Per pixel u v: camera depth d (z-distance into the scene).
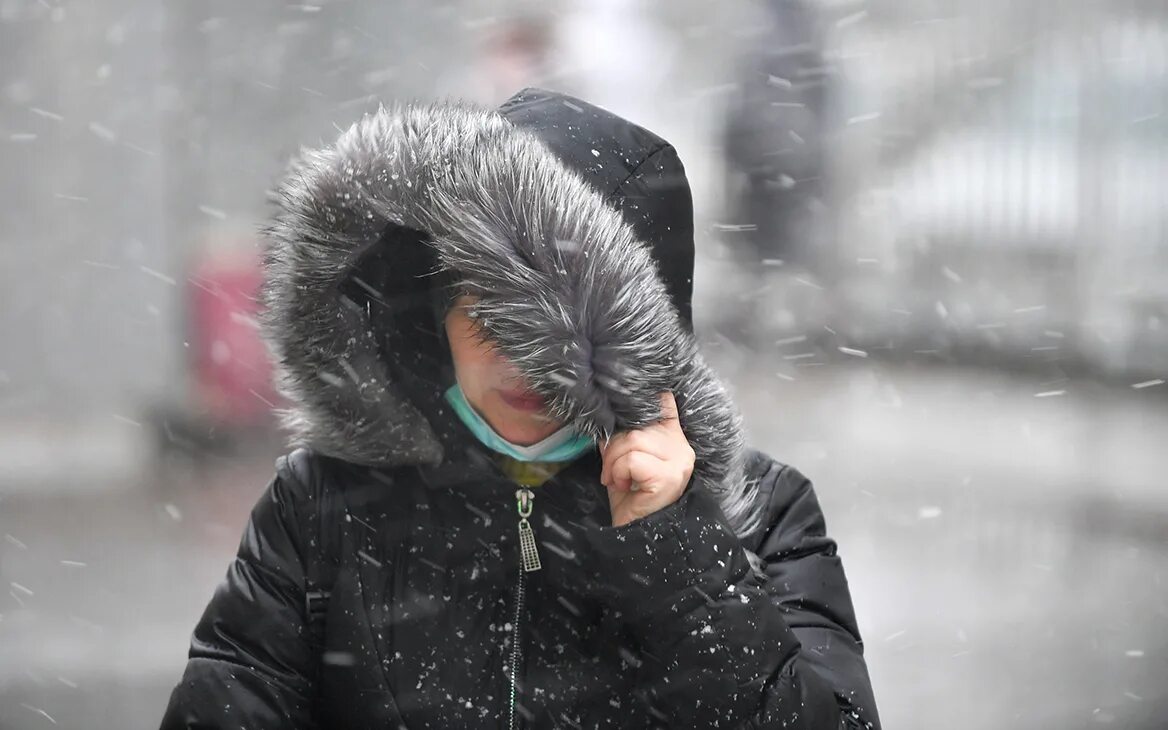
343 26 45.12
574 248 8.02
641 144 8.98
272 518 8.70
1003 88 52.75
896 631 22.12
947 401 46.34
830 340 56.66
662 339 8.15
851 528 28.83
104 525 30.86
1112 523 29.33
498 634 8.42
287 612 8.58
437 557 8.49
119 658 21.55
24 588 25.58
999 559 26.44
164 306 40.66
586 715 8.30
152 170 41.47
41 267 40.84
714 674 7.93
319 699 8.56
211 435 38.88
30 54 40.97
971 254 52.94
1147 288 47.41
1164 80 48.28
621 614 8.09
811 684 8.05
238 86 42.56
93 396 40.78
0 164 41.03
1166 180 47.69
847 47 57.94
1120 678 19.88
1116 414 43.62
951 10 54.53
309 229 8.62
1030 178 50.81
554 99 9.22
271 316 8.80
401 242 9.11
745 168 58.53
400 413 8.57
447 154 8.35
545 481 8.62
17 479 35.69
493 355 8.34
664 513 8.05
